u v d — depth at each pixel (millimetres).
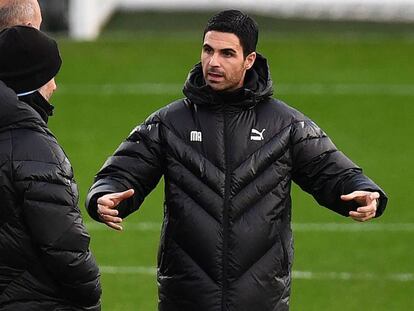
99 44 62688
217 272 22469
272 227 22688
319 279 36531
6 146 19500
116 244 39625
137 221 41812
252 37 22750
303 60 61062
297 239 40188
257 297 22516
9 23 21547
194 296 22516
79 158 49219
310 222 41875
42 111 20453
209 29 22656
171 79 58781
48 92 20547
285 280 22875
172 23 70250
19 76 20078
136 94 56781
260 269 22547
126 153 23109
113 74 59312
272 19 70250
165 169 23016
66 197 19516
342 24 69750
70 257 19438
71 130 52562
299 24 69688
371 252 39062
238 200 22609
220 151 22734
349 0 69875
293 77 59031
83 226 19734
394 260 38312
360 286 36000
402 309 34250
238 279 22484
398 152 50344
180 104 23234
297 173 23375
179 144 22828
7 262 19641
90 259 19719
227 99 22906
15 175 19391
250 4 70625
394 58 61594
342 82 58438
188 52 62031
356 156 49844
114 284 35969
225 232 22531
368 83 58344
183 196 22734
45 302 19766
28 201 19359
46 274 19688
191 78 23047
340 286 36000
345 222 41844
